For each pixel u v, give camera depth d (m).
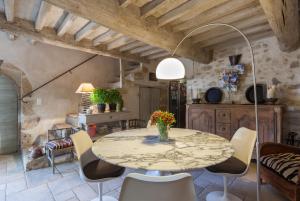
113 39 3.72
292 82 3.44
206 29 3.16
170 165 1.47
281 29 2.49
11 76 4.03
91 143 2.29
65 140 3.40
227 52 4.25
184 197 1.13
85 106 4.95
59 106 4.61
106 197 2.30
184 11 2.41
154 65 5.51
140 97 5.47
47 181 2.76
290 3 2.04
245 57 4.01
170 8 2.54
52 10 2.57
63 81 4.66
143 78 5.29
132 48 4.28
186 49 3.63
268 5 1.86
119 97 4.47
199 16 2.76
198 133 2.54
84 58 5.01
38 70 4.30
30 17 2.91
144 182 1.08
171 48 3.33
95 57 5.22
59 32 3.21
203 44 3.96
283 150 2.57
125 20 2.42
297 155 2.36
